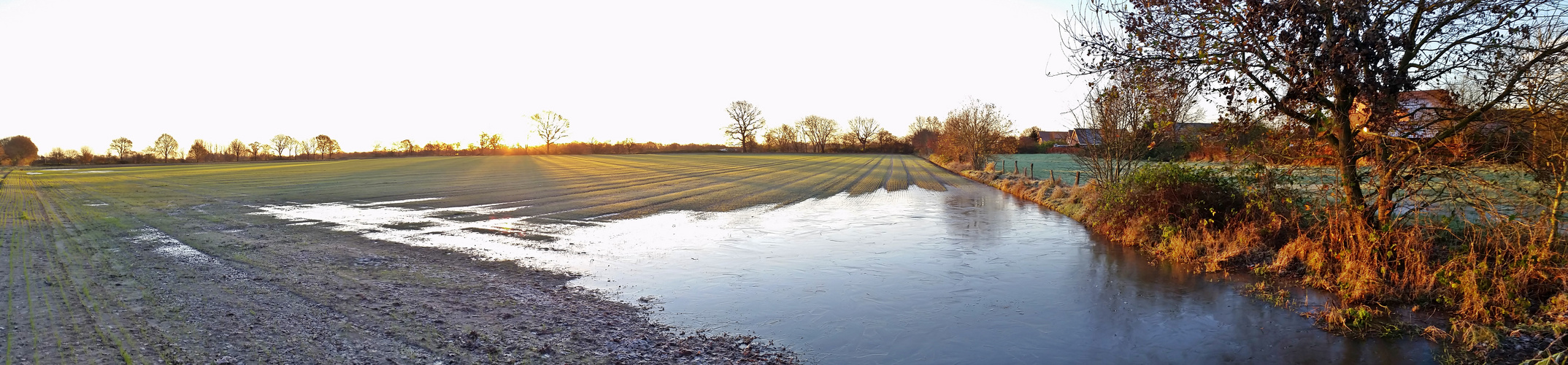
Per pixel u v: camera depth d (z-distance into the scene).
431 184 31.25
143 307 6.84
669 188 28.45
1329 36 7.26
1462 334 5.96
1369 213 8.16
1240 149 9.04
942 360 5.62
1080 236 12.58
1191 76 8.32
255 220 15.60
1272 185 9.45
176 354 5.33
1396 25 7.39
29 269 8.95
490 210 18.36
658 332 6.34
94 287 7.77
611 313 7.00
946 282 8.61
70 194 24.56
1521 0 6.84
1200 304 7.32
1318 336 6.12
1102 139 16.61
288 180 34.84
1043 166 43.97
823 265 9.83
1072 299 7.61
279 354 5.40
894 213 17.44
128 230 13.52
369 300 7.34
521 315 6.85
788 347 5.93
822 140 116.06
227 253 10.62
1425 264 7.32
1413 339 5.96
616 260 10.25
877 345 6.02
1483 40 7.28
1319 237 8.65
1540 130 6.92
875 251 11.09
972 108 40.91
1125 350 5.84
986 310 7.17
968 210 18.25
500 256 10.55
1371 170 8.12
